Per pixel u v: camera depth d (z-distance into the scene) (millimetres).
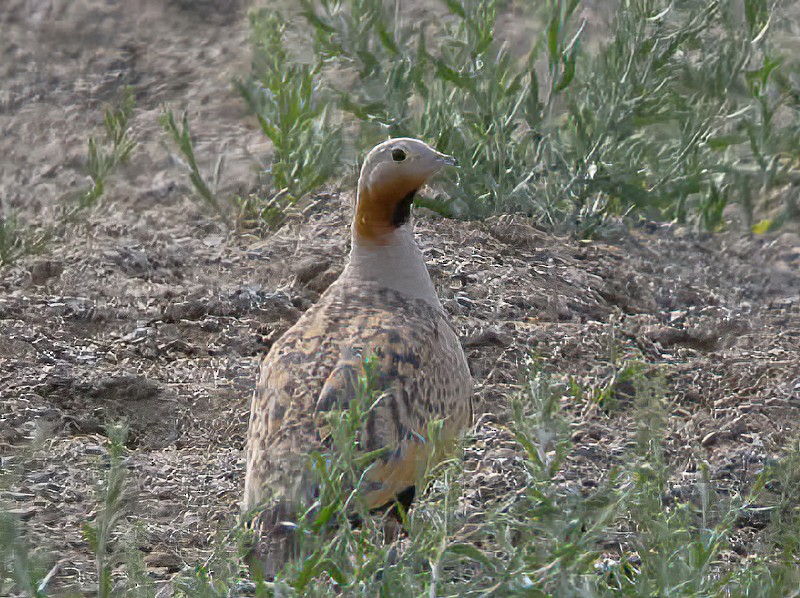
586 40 15039
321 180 14219
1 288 11922
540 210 13898
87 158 16422
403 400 7090
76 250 12781
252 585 6422
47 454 9102
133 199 14898
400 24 16594
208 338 11203
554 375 10109
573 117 13914
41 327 11109
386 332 7406
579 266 12969
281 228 13516
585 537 6016
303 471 6586
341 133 14922
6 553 6559
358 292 8023
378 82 14320
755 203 15219
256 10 17031
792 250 14164
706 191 15055
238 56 20344
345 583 6031
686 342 11781
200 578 6254
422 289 8156
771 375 10992
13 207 14602
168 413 9953
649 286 12812
